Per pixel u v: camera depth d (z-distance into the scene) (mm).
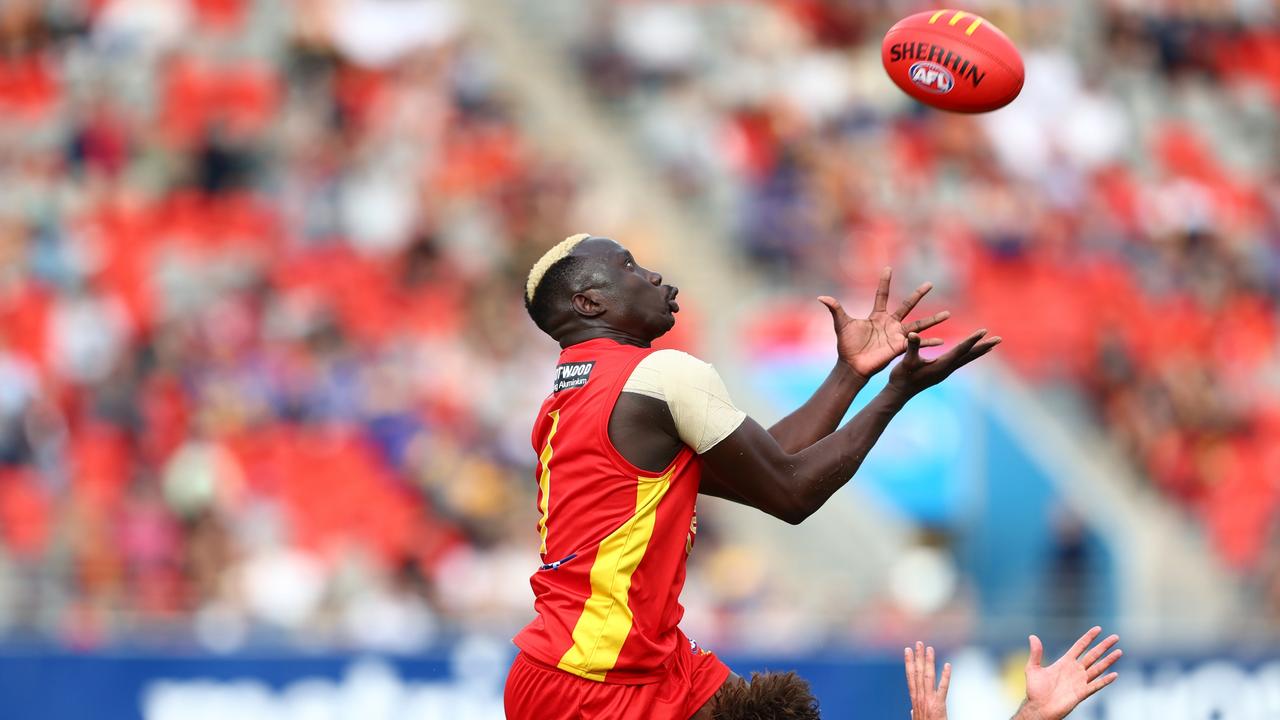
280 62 50469
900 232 48969
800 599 36469
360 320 42656
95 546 34500
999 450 38938
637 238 47000
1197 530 43344
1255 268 53719
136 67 49844
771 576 36969
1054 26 58219
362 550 36281
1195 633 34031
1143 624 33656
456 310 43469
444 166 47906
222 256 44625
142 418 38438
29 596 32469
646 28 54531
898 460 38688
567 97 51938
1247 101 59344
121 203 46125
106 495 36125
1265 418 47844
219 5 51625
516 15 54438
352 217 45781
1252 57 60688
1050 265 49969
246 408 39031
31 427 38188
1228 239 54125
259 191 46812
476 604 34719
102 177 46938
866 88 53938
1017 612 37188
